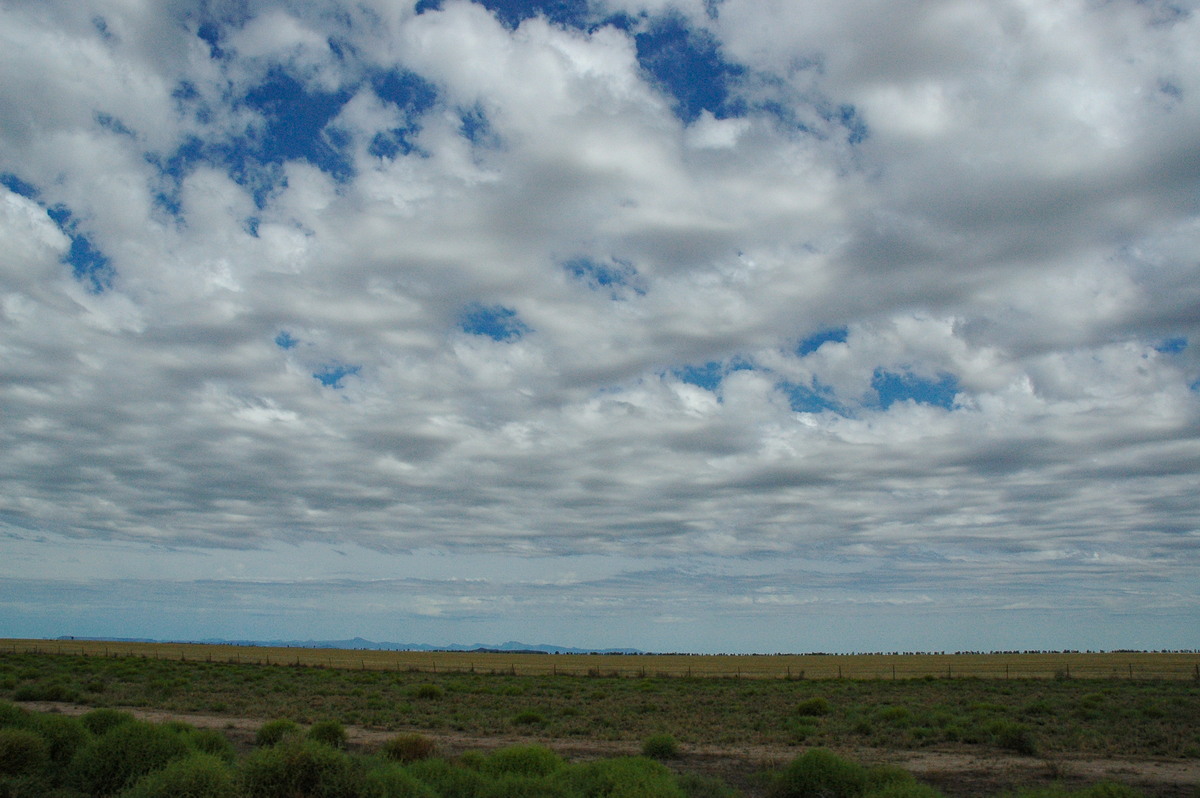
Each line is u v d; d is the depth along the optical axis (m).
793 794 16.94
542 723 34.25
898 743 28.41
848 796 16.36
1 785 14.43
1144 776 22.03
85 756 15.24
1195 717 36.91
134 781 14.58
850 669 97.81
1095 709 40.31
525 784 14.81
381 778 13.73
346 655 138.75
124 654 98.44
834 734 31.12
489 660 133.25
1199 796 18.53
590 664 118.81
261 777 13.31
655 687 60.25
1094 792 14.19
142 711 35.84
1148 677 72.38
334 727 25.31
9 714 17.38
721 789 16.56
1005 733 26.75
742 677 77.44
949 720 35.16
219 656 108.50
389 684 60.06
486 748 26.80
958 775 22.22
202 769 13.05
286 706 39.19
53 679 49.22
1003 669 91.62
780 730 32.59
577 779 15.82
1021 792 14.70
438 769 15.64
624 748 27.45
